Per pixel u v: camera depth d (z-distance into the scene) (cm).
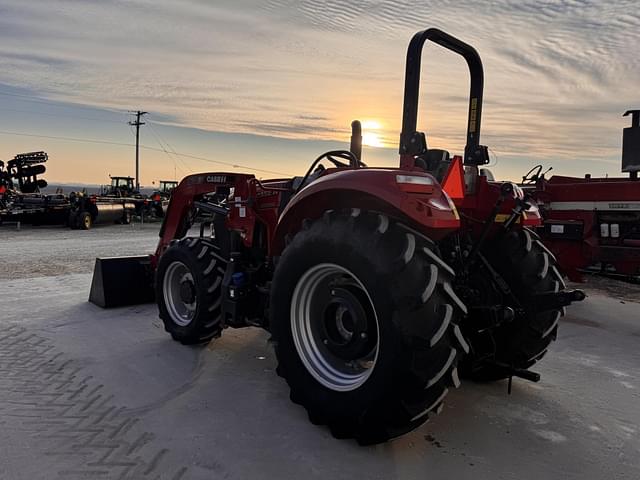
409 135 272
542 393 330
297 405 300
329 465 238
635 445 264
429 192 244
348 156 322
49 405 295
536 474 235
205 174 469
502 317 281
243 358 380
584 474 236
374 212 253
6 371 346
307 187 274
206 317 387
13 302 550
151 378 338
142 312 510
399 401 232
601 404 315
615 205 579
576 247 607
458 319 239
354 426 251
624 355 414
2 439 255
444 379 238
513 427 281
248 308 361
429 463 242
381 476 230
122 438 258
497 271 321
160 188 2759
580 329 494
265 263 365
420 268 231
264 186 371
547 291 312
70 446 249
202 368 358
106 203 1812
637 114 654
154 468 231
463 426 281
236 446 252
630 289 712
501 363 329
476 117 314
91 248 1068
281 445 254
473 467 239
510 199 305
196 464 235
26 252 991
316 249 258
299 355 277
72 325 461
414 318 226
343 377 267
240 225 378
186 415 285
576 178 734
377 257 233
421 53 271
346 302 264
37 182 2081
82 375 341
